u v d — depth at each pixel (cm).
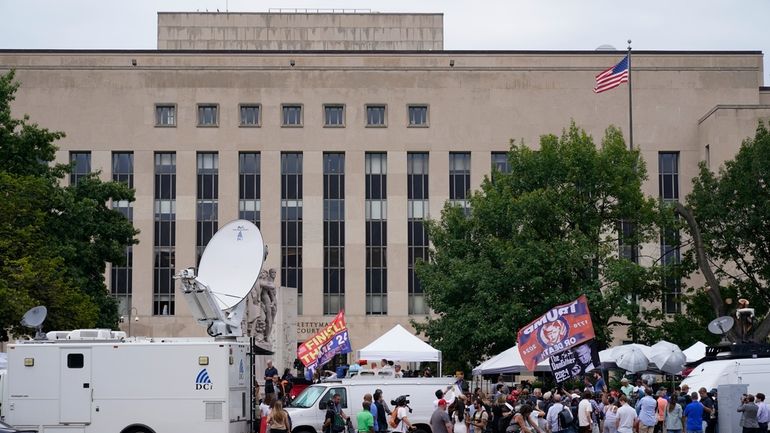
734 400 3169
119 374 2694
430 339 5428
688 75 8069
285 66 8094
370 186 8081
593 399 3222
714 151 7681
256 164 8081
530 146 8031
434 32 9138
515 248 4844
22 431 2461
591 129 8044
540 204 4891
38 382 2709
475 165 8038
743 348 3481
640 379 4053
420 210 8056
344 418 3053
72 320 4234
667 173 8050
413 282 8006
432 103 8088
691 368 4550
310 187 8025
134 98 8000
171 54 8056
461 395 3045
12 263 4066
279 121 8056
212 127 8019
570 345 3209
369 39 9112
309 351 4200
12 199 4225
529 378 6806
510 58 8106
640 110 8044
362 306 7962
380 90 8100
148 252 7881
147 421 2678
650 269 4950
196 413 2673
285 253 8012
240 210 8025
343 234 8044
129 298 7862
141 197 7919
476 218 5153
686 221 5119
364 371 4128
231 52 8088
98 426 2684
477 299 4872
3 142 4728
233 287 2969
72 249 4734
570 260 4741
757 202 5300
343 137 8062
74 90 7975
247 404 2808
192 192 7956
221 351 2684
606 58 8100
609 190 5031
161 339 2772
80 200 5116
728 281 6394
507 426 2764
